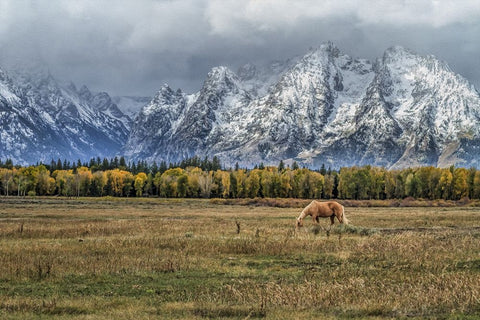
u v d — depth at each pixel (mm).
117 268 38469
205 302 28188
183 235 61844
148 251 46938
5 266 38312
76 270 37719
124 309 27016
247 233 64188
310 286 30828
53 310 26641
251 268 39844
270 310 26359
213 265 40531
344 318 25031
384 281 33219
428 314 25625
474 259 41812
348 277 35000
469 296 27734
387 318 25047
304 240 54156
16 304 27625
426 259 42219
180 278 35938
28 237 61312
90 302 28641
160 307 27391
